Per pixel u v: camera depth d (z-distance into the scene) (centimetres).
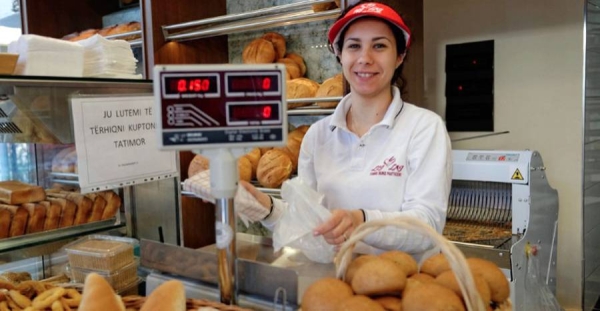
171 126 61
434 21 275
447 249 63
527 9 246
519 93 253
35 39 95
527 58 249
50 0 283
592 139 244
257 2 255
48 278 111
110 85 104
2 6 306
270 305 80
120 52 115
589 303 253
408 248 107
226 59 264
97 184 103
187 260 90
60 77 94
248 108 63
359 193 134
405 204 128
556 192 217
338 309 65
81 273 109
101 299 70
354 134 138
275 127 64
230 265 73
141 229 121
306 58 239
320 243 97
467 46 265
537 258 199
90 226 111
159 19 229
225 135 63
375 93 133
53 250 114
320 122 150
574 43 235
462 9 265
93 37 111
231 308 72
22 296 88
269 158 206
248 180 211
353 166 137
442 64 275
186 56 243
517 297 177
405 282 69
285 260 99
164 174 117
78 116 99
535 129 251
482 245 188
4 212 98
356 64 130
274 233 102
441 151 127
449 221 226
